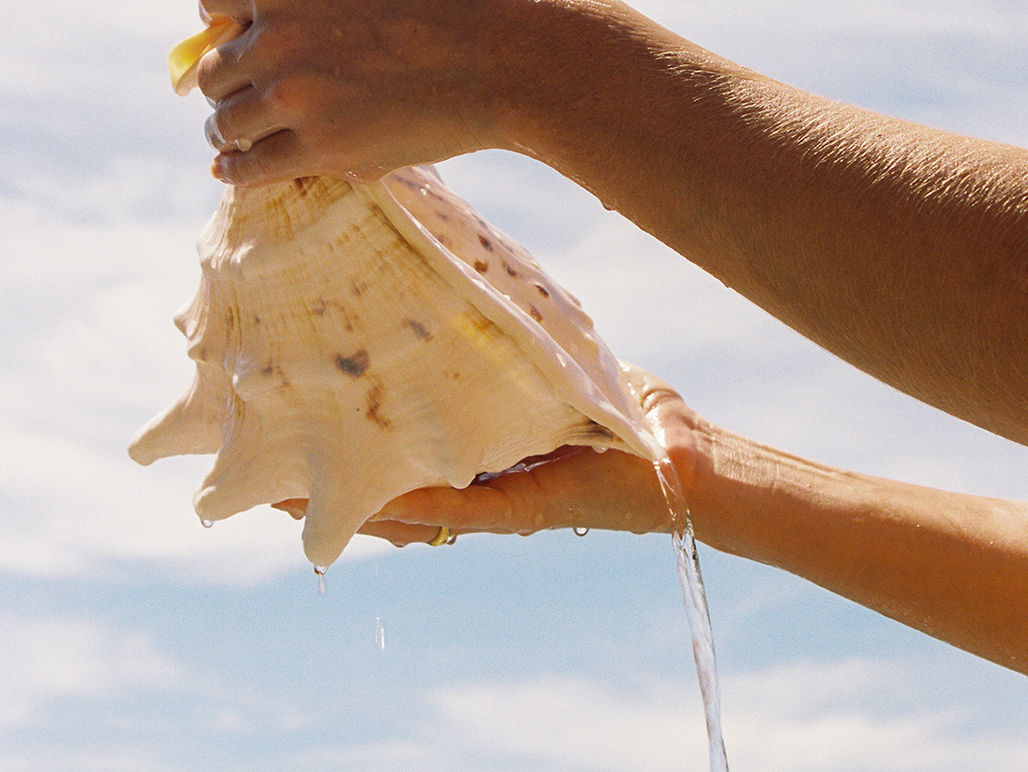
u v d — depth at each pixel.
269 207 1.21
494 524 1.29
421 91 1.13
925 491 1.34
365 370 1.22
